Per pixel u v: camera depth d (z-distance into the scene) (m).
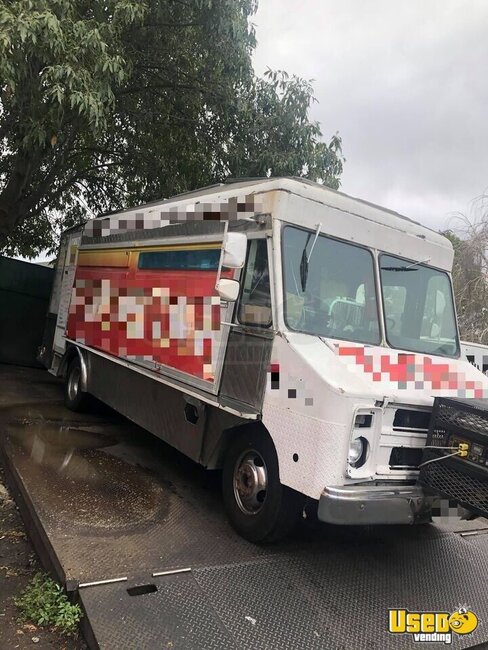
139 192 11.42
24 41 5.53
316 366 3.39
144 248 5.71
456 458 3.22
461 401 3.32
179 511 4.32
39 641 2.81
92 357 6.92
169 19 8.62
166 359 4.95
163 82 9.55
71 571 3.19
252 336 3.87
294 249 3.83
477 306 10.99
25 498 4.20
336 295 3.99
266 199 3.89
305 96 9.55
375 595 3.48
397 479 3.45
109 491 4.51
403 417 3.48
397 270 4.40
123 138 10.27
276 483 3.67
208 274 4.48
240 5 8.63
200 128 10.11
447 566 4.04
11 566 3.54
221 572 3.45
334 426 3.18
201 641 2.78
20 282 10.59
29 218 11.90
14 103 6.38
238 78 9.48
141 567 3.36
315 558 3.85
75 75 6.02
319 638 2.96
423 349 4.45
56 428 6.25
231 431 4.14
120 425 6.78
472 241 11.09
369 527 4.59
